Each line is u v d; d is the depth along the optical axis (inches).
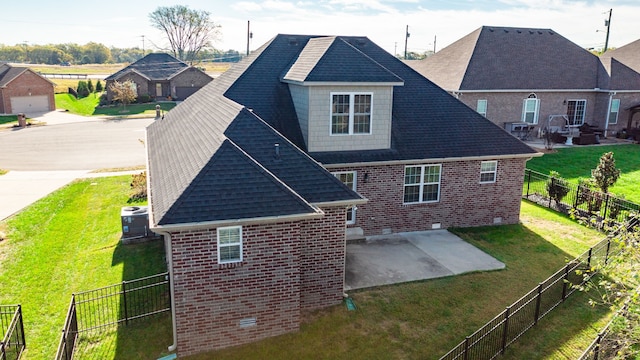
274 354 420.5
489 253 637.3
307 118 664.4
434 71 1529.3
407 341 436.5
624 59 1723.7
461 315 479.2
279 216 414.6
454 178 719.7
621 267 378.6
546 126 1459.2
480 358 410.0
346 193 499.2
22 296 519.8
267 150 524.1
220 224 398.6
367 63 684.1
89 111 2322.8
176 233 394.9
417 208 712.4
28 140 1534.2
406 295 517.7
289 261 433.4
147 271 575.2
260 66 781.3
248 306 430.6
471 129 764.6
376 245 660.7
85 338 442.3
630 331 359.6
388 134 695.1
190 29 4394.7
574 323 471.2
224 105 655.8
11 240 678.5
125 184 998.4
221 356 419.2
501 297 516.1
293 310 446.6
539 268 590.9
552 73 1460.4
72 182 1016.2
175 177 473.1
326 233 490.3
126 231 661.9
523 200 899.4
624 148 1321.4
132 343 434.9
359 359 412.2
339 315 480.1
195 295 413.4
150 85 2632.9
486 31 1502.2
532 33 1550.2
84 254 631.2
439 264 598.2
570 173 1046.4
